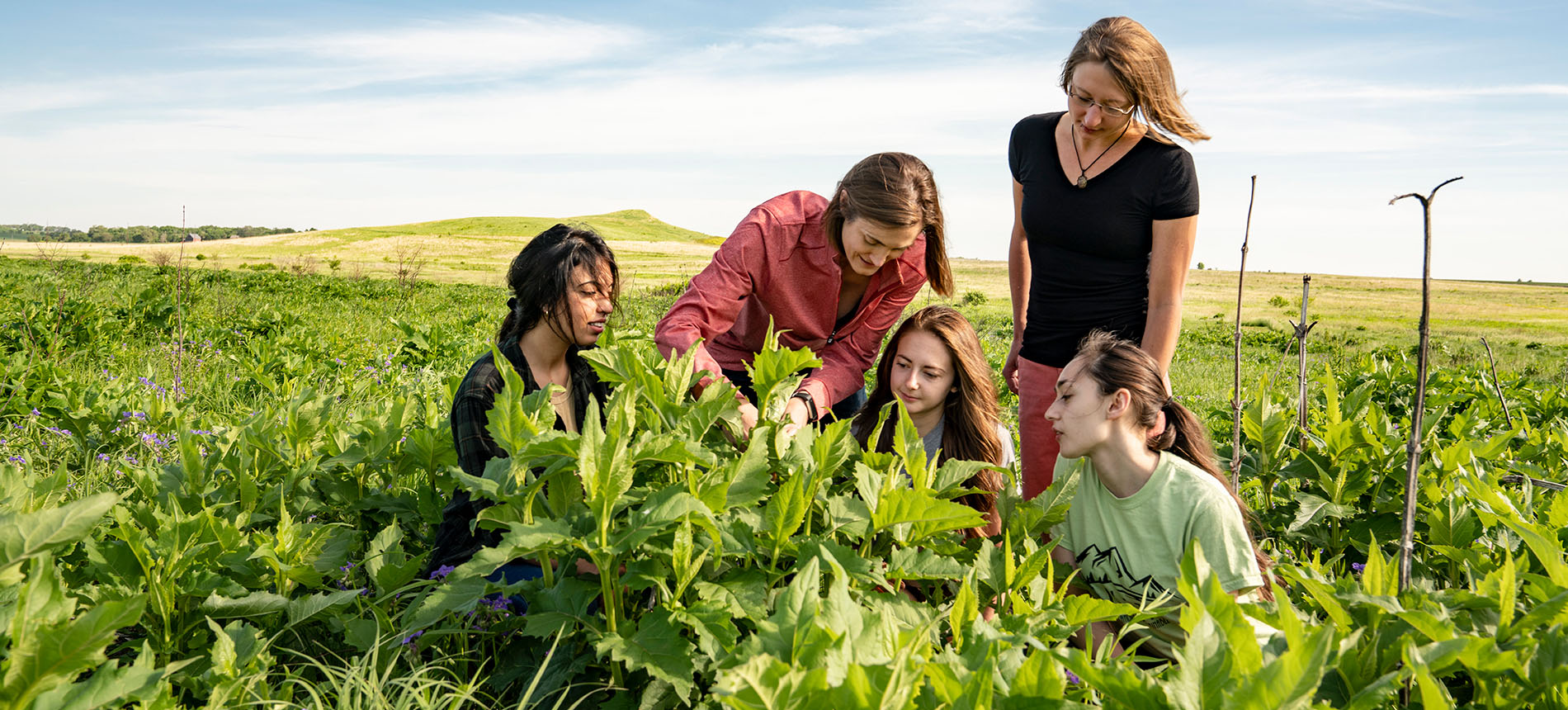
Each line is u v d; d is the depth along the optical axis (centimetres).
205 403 619
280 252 7631
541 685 198
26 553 149
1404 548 188
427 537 321
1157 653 265
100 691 138
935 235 333
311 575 243
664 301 1290
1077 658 127
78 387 523
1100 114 296
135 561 222
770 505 182
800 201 329
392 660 215
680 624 170
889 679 116
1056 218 330
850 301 352
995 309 3456
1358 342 2441
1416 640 158
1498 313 6475
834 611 128
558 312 286
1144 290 335
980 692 114
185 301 1243
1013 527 223
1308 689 108
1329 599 166
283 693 198
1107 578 268
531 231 11681
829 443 199
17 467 219
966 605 174
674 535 176
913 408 313
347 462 318
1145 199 313
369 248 8519
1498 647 155
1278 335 2709
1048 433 359
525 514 185
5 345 804
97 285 1959
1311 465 335
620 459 169
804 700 108
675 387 217
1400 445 318
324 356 859
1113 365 255
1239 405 298
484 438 282
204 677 194
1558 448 364
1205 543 246
